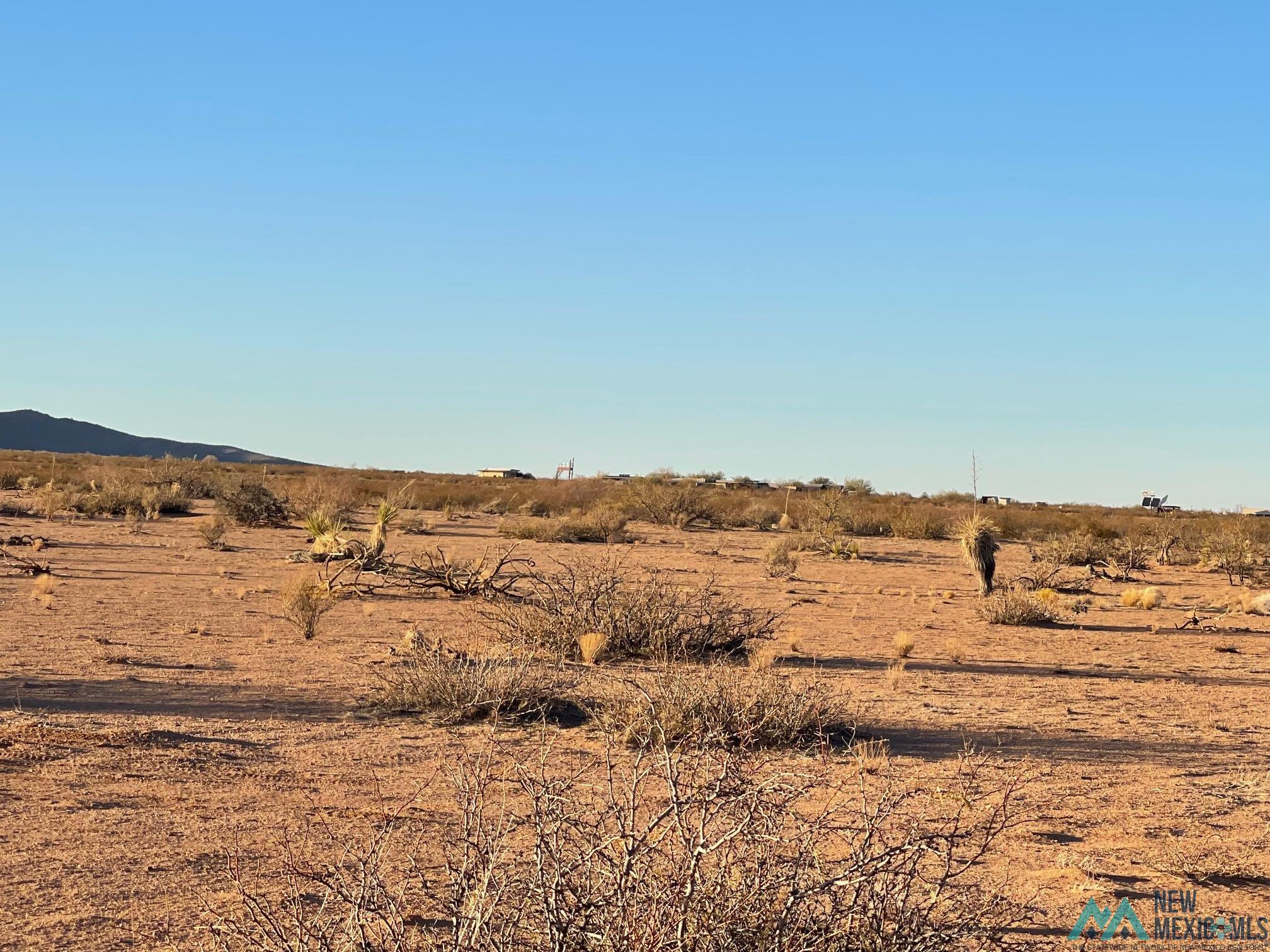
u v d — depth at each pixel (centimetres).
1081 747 1148
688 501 5738
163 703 1180
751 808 431
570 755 988
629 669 1517
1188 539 4888
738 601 2562
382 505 2850
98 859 671
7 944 541
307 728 1091
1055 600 2806
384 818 764
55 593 2177
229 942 505
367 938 456
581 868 439
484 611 2011
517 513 6291
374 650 1616
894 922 440
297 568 2883
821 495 6450
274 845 704
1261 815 885
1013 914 598
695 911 405
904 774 970
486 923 417
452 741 1048
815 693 1200
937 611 2573
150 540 3616
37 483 6838
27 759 909
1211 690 1597
